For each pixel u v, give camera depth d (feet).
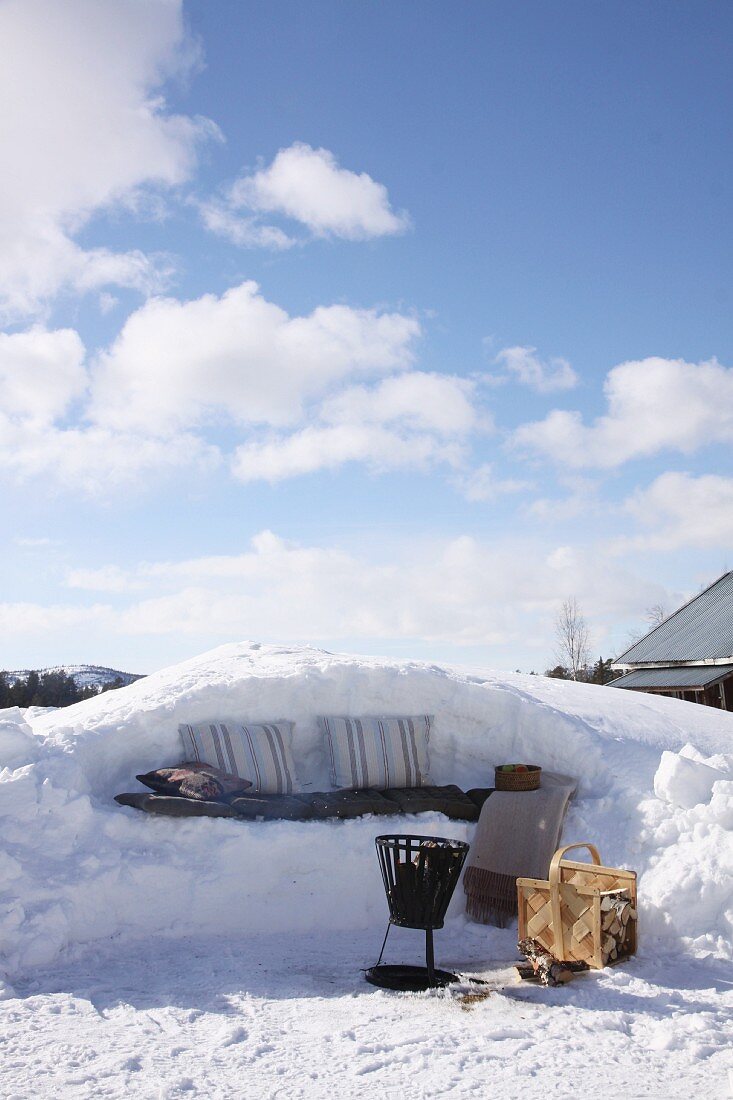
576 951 16.26
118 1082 10.93
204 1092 10.73
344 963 17.13
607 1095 10.69
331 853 20.06
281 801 20.72
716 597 58.75
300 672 24.11
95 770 21.26
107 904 18.10
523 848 20.39
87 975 15.87
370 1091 10.83
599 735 23.72
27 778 19.12
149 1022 13.38
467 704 24.35
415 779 22.94
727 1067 11.63
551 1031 13.09
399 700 24.22
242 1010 14.10
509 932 19.58
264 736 22.17
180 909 18.62
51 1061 11.58
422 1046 12.39
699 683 48.01
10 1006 13.83
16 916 16.55
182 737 22.15
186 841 19.52
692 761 19.98
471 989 15.34
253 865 19.43
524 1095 10.71
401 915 15.81
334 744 22.76
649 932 17.37
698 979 15.37
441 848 15.48
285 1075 11.35
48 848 18.33
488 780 23.94
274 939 18.67
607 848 19.75
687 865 17.85
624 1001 14.44
